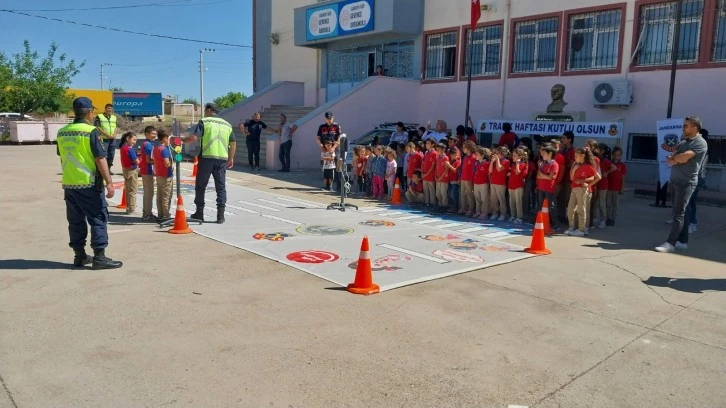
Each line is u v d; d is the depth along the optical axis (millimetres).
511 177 10039
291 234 8523
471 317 5184
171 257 7016
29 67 36406
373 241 8180
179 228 8461
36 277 6066
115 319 4895
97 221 6348
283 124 17828
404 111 19969
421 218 10359
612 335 4859
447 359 4277
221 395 3641
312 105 24969
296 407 3523
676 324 5160
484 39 18281
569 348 4562
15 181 14203
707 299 5910
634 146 15250
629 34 14945
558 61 16375
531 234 9086
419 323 4988
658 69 14484
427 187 11508
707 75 13688
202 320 4918
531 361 4297
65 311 5066
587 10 15688
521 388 3863
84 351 4238
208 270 6461
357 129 18922
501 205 10273
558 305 5598
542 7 16641
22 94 35875
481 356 4355
